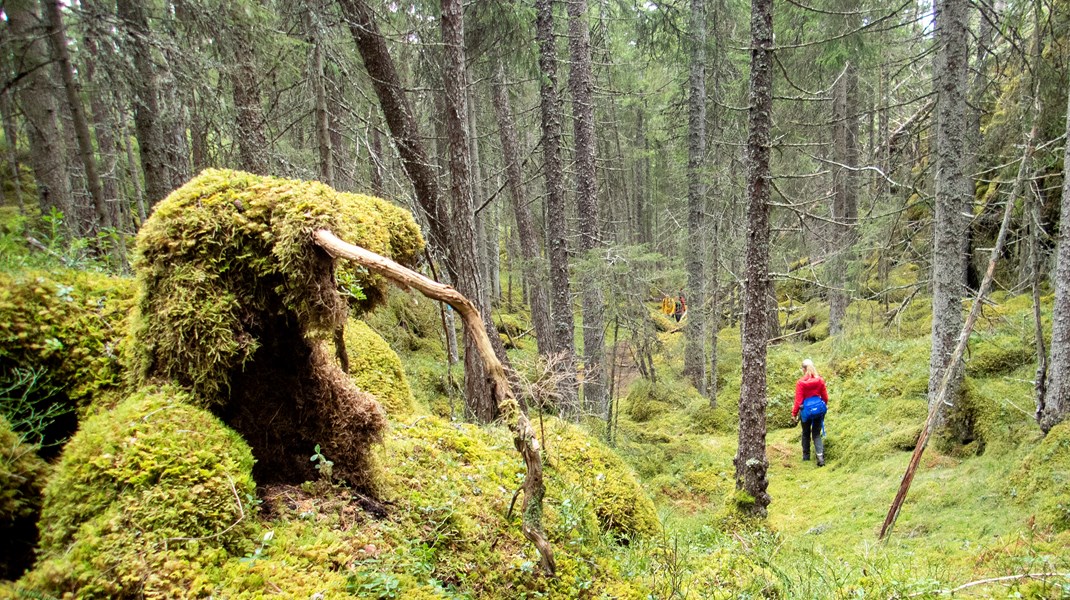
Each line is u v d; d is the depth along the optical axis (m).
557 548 2.91
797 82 13.63
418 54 8.16
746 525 6.33
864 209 11.37
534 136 21.67
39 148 7.81
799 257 14.25
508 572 2.55
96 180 5.36
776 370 12.92
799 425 10.94
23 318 2.42
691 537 4.82
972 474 6.40
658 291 11.52
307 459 2.49
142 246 2.21
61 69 5.23
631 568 3.20
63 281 2.67
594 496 3.85
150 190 6.58
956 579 4.25
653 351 13.02
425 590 2.13
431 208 6.75
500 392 2.00
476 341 1.99
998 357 8.47
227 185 2.25
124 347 2.47
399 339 11.66
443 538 2.52
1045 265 9.77
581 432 4.69
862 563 4.53
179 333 2.10
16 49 6.20
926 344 11.16
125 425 2.01
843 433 9.27
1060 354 6.02
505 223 21.81
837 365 11.84
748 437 6.66
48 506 1.87
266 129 7.13
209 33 5.99
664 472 8.67
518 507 3.01
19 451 2.07
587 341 10.65
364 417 2.62
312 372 2.49
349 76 6.61
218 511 1.93
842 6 10.38
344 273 2.33
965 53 6.94
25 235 3.96
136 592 1.65
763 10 6.04
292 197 2.16
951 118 6.96
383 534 2.35
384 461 2.87
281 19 6.64
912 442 7.98
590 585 2.73
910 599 3.50
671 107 15.34
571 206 23.72
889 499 6.62
